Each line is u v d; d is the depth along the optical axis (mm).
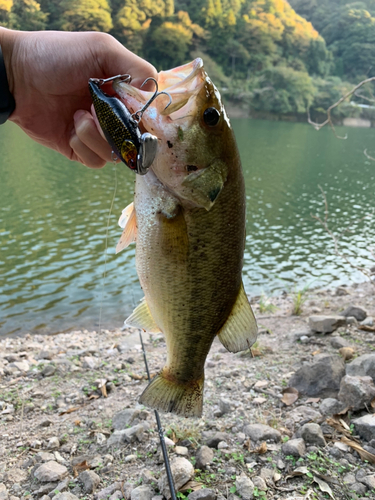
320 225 3635
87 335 1454
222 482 552
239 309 439
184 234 394
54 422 717
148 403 451
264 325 1159
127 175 5160
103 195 4109
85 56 437
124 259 2418
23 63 444
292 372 824
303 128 15367
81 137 434
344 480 548
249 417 688
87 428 691
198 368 451
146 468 584
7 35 443
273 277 2340
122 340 1167
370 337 940
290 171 6879
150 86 429
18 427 708
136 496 526
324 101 18141
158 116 370
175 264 403
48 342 1354
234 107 17906
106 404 767
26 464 610
